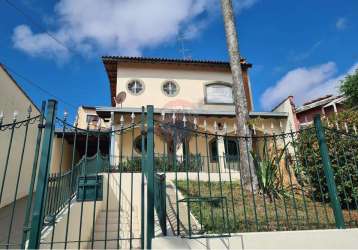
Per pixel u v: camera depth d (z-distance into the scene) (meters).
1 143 9.30
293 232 3.70
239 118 7.68
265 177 5.93
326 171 4.30
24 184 11.23
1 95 9.33
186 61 16.72
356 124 6.45
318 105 16.78
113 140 12.15
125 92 15.59
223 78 17.34
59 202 4.84
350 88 14.52
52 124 3.38
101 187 3.80
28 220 3.22
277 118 14.45
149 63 16.62
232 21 8.95
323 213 5.28
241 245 3.51
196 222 4.39
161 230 3.96
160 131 9.09
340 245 3.76
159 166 8.98
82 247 6.26
